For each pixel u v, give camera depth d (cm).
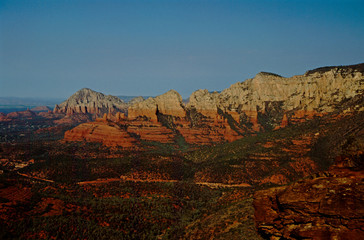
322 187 3853
